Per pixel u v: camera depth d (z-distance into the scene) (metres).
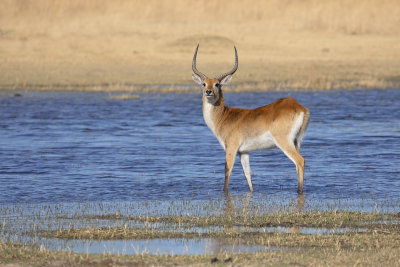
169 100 87.31
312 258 24.55
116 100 86.81
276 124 38.31
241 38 180.62
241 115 39.81
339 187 40.53
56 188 40.28
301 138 39.03
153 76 112.38
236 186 41.16
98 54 146.38
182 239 28.34
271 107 39.03
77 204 36.28
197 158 50.22
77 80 105.94
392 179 42.66
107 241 28.25
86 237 28.92
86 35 190.00
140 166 47.03
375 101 86.75
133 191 39.56
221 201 37.03
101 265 24.05
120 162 48.44
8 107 79.81
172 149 53.94
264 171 45.84
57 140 58.28
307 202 36.62
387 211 34.22
